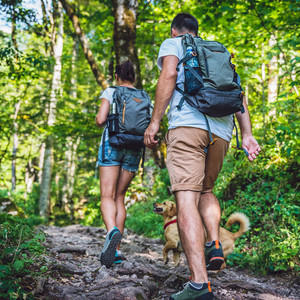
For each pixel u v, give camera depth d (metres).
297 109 4.97
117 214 3.17
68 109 14.38
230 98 2.11
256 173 5.38
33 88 15.24
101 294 2.17
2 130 14.24
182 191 2.15
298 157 4.51
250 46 8.24
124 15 9.18
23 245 2.52
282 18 6.70
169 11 11.48
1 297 1.83
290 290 2.79
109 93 3.16
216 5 6.79
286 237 3.71
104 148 3.10
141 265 2.98
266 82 13.37
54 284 2.29
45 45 15.26
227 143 2.32
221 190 5.55
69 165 21.38
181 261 3.83
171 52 2.23
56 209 21.94
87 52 11.88
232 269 3.57
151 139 2.22
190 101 2.14
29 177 24.89
